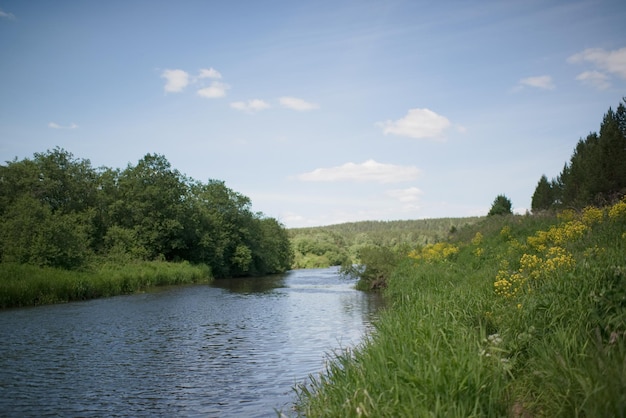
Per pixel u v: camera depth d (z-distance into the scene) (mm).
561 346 6391
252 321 20734
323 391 7887
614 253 9406
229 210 68062
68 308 25125
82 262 35750
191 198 65062
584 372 5375
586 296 7734
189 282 49688
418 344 7707
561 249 11766
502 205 61875
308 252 127312
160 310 24656
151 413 9109
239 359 13445
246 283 48656
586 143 49250
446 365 6078
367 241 165375
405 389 5910
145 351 14609
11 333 17625
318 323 19797
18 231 32594
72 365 12867
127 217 53000
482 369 6137
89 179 51250
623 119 39156
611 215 14688
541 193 61188
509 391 6359
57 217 35219
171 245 55469
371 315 21875
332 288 40562
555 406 5359
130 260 46531
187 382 11180
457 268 22062
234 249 67500
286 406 9219
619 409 4375
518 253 17094
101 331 18141
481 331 7637
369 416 5473
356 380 7016
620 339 5902
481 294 11336
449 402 5355
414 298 13875
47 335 17266
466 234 35031
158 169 56594
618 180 34500
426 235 175875
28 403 9734
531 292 9344
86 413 9133
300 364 12703
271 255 77438
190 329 18656
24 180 41875
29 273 28969
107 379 11469
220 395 10133
